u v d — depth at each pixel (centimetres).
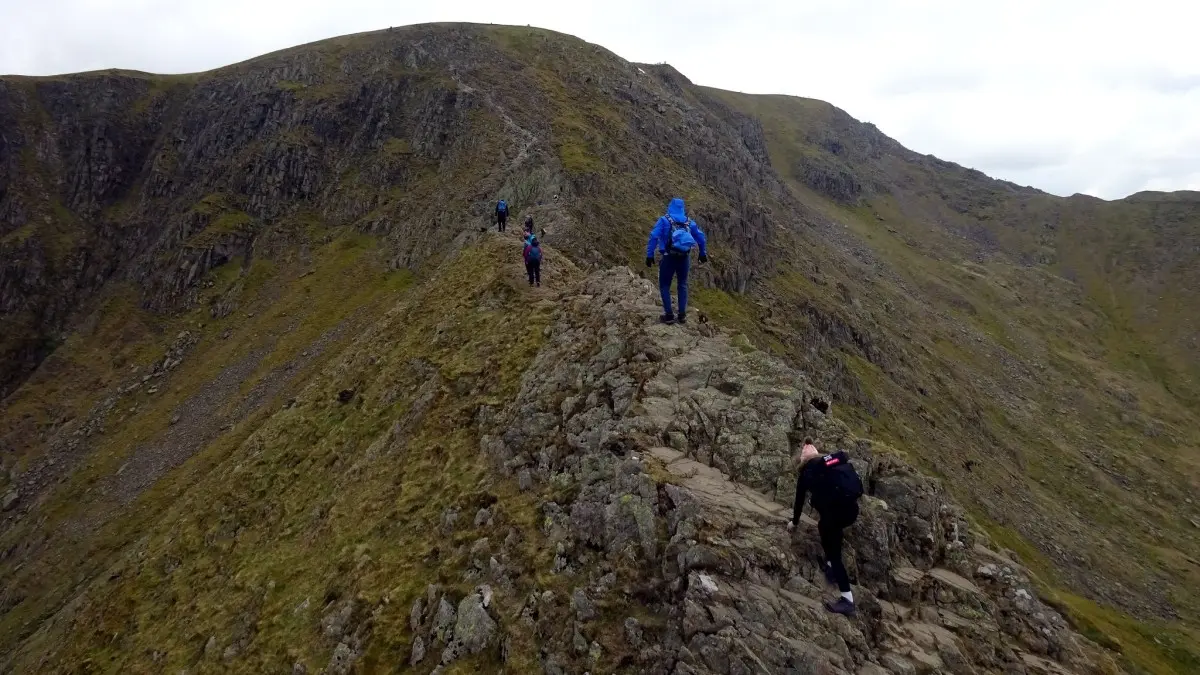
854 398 8094
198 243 10631
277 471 3109
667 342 1820
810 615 1038
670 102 13288
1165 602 7281
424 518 1767
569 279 3316
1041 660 1105
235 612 2092
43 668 2877
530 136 9175
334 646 1554
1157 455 12300
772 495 1298
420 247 8375
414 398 2623
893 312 13700
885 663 1012
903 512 1320
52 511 6956
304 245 10106
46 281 11694
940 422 9425
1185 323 18238
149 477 6738
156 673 2053
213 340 9275
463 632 1294
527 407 1883
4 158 12738
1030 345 16275
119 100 14050
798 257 11881
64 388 9512
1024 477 9812
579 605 1170
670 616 1071
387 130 11175
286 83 12781
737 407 1521
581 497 1427
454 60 12262
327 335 7419
